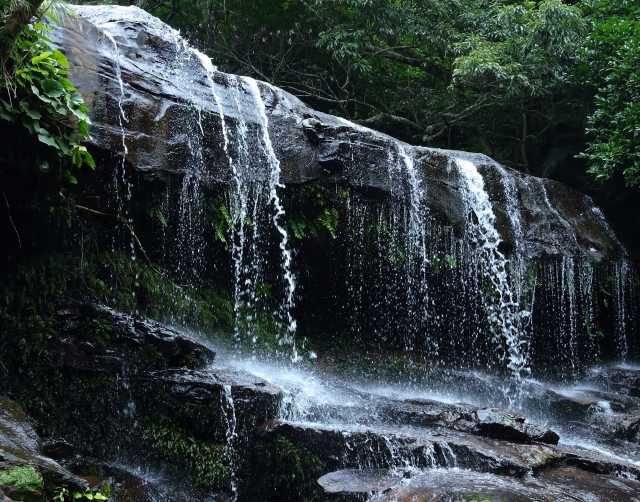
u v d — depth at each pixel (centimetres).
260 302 746
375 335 838
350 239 778
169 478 501
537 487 470
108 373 522
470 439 554
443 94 1363
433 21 1281
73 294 561
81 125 513
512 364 922
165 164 614
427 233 827
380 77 1470
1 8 472
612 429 709
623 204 1152
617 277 1023
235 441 512
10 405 421
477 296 885
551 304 961
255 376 573
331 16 1302
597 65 1107
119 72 601
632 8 1093
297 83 1391
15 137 499
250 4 1334
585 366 988
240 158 684
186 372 536
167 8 1456
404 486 461
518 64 1138
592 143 1062
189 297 662
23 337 510
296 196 732
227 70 1424
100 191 581
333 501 465
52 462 373
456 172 870
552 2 1140
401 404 638
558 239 958
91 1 1243
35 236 556
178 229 652
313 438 509
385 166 787
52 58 500
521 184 958
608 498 467
